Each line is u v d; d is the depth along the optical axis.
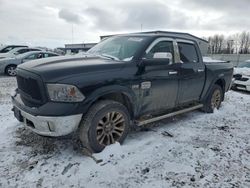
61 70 2.98
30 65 3.31
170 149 3.57
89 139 3.16
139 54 3.66
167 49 4.18
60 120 2.86
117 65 3.36
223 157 3.39
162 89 3.98
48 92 2.90
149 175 2.89
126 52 3.81
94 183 2.71
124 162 3.14
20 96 3.44
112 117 3.38
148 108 3.92
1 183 2.66
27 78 3.12
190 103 5.11
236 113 5.79
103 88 3.14
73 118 2.94
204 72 5.04
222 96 6.03
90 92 3.03
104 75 3.17
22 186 2.63
